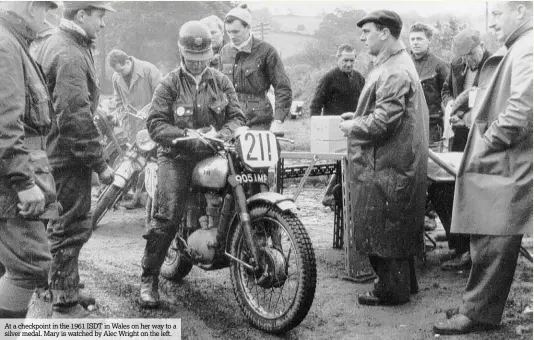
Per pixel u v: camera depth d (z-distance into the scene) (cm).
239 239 389
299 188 510
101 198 553
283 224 364
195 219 421
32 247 301
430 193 509
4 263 299
